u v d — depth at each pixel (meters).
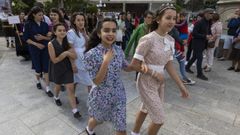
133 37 4.27
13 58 6.88
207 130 3.14
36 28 4.12
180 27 5.14
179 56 4.76
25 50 6.48
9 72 5.41
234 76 5.73
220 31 5.84
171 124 3.25
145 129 3.06
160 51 2.18
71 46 3.33
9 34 8.47
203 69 6.29
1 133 2.86
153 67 2.23
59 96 4.05
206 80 5.32
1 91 4.20
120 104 2.20
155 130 2.33
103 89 2.15
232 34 7.16
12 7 11.75
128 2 29.78
